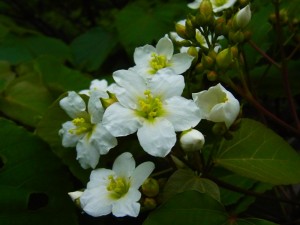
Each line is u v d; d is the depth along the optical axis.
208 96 0.12
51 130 0.16
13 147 0.15
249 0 0.16
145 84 0.13
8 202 0.14
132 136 0.15
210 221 0.12
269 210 0.18
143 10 0.23
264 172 0.13
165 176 0.15
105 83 0.15
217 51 0.16
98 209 0.12
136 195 0.12
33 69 0.21
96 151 0.13
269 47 0.19
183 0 0.24
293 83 0.19
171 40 0.16
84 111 0.14
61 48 0.25
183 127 0.12
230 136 0.12
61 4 0.34
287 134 0.20
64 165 0.15
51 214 0.14
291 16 0.18
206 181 0.13
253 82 0.19
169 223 0.12
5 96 0.19
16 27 0.25
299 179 0.13
